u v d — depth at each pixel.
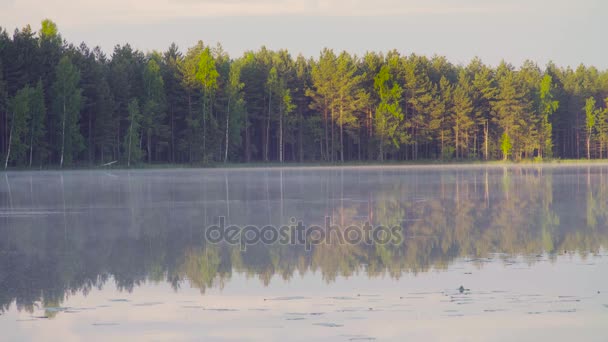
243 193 56.44
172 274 22.38
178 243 29.12
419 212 40.81
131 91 124.12
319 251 26.61
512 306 17.59
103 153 120.44
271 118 136.50
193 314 17.30
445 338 15.14
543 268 22.45
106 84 116.50
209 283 20.91
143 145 129.62
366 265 23.58
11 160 107.31
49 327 16.30
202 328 16.12
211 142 125.31
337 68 139.12
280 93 135.00
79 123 118.19
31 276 22.17
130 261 24.83
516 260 24.08
